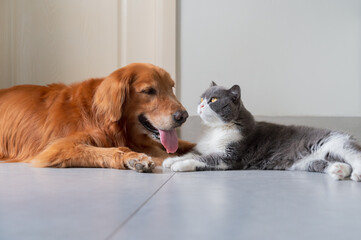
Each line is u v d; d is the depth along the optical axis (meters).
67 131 2.47
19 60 3.64
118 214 1.12
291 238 0.91
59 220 1.05
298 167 2.26
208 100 2.44
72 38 3.71
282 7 3.73
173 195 1.42
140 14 3.74
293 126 2.47
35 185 1.58
